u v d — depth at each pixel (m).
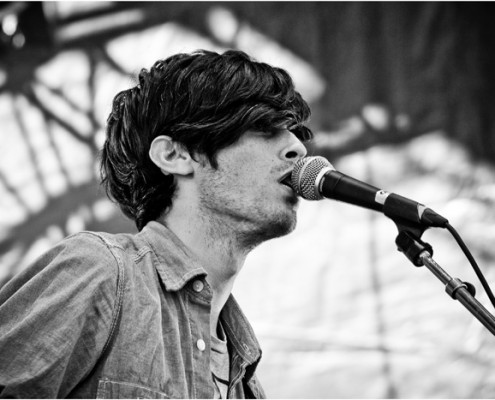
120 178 2.99
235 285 8.45
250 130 2.82
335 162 8.85
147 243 2.72
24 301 2.49
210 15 8.98
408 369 8.21
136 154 2.93
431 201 8.74
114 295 2.47
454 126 8.91
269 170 2.80
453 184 8.77
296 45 9.02
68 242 2.62
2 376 2.29
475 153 8.84
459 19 9.12
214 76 2.87
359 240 8.52
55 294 2.45
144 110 2.92
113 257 2.56
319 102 8.94
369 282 8.43
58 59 8.80
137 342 2.43
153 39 8.91
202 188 2.80
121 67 8.84
